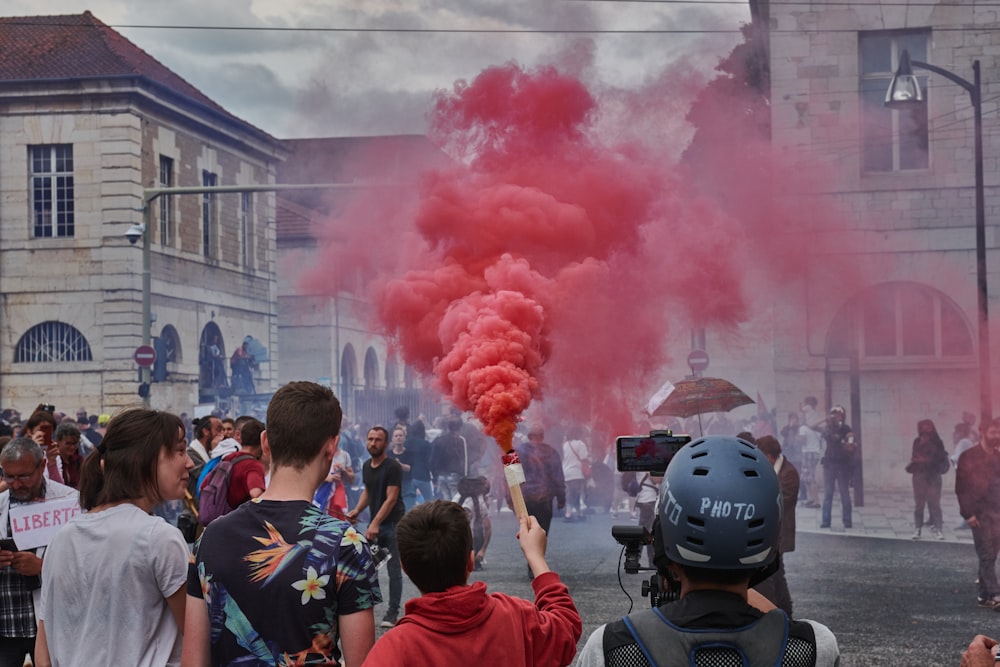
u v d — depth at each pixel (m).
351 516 10.41
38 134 34.03
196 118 37.38
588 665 2.41
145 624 3.84
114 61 34.25
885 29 22.69
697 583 2.46
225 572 3.21
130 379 33.69
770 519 2.41
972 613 10.23
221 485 7.54
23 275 34.19
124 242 33.69
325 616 3.20
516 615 3.21
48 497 5.93
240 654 3.19
